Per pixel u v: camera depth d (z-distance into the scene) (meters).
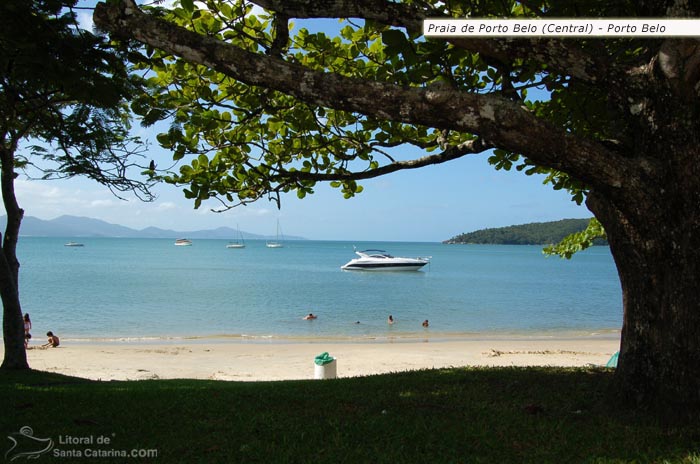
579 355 18.00
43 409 5.82
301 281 54.69
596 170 4.15
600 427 4.52
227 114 7.12
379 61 6.89
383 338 23.38
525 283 56.72
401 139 7.57
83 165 7.56
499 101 4.07
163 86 6.72
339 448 4.38
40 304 34.31
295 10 4.59
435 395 6.02
